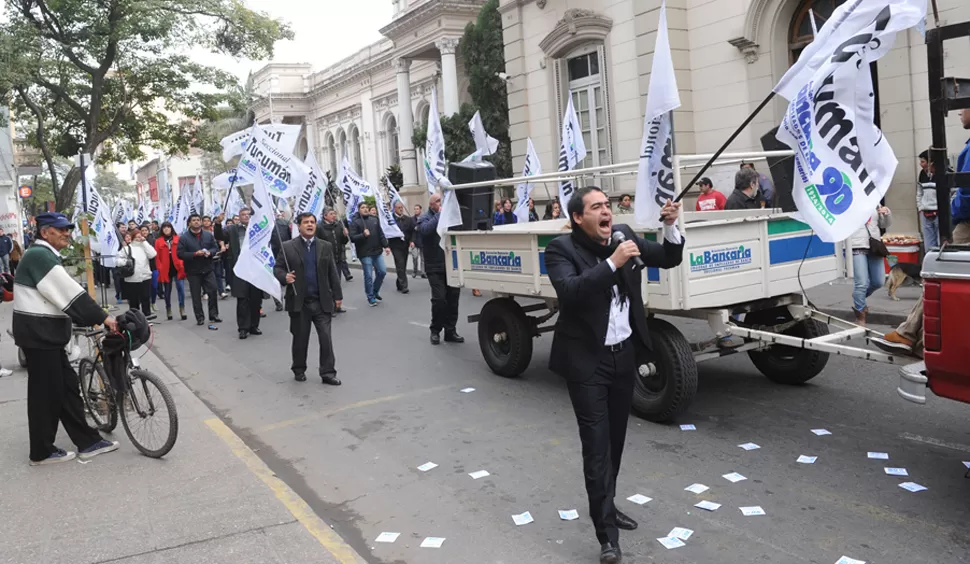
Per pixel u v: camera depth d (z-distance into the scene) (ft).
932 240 34.42
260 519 14.73
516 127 64.59
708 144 48.62
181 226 63.16
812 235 21.66
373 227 45.42
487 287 25.79
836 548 13.05
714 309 19.97
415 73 101.60
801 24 43.42
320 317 26.73
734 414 20.59
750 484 15.96
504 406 22.72
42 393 18.07
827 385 22.74
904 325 15.96
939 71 13.64
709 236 19.31
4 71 68.03
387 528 15.01
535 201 62.90
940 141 13.67
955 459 16.65
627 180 54.70
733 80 46.37
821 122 14.61
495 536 14.32
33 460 18.38
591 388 12.78
